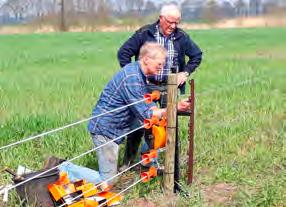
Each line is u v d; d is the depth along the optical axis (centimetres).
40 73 1550
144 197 587
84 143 733
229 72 1470
